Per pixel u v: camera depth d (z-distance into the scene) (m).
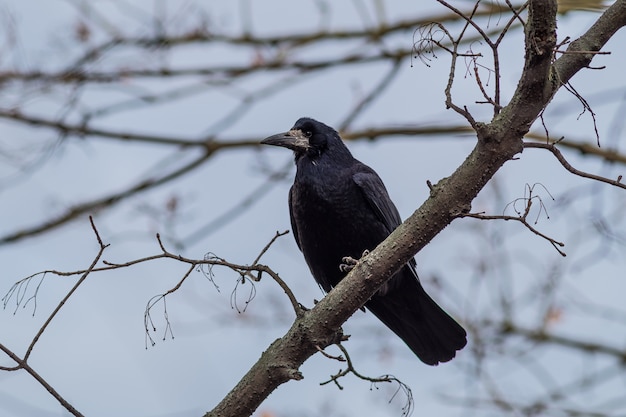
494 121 7.43
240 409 7.98
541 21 6.89
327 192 11.45
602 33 7.52
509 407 13.31
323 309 7.96
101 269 7.26
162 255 7.39
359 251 11.55
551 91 7.28
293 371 7.88
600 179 7.07
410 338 11.16
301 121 11.97
